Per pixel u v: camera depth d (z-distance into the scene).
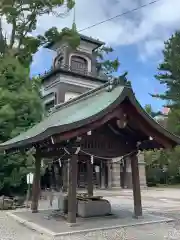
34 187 13.40
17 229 10.02
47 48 39.28
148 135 10.64
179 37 42.47
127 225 10.00
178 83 42.66
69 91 35.69
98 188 33.50
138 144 11.50
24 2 28.83
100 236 8.62
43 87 38.03
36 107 20.92
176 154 39.09
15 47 30.81
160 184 43.34
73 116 10.77
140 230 9.52
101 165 33.12
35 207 13.29
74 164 10.12
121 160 12.88
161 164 42.97
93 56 40.44
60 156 11.41
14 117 19.61
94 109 10.19
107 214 11.84
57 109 15.40
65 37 32.31
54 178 31.91
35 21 31.64
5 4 27.48
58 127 8.76
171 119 40.72
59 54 38.31
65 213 12.12
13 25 30.45
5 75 21.34
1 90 20.12
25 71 22.30
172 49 42.56
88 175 14.84
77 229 9.32
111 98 10.16
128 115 10.29
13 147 11.77
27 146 12.52
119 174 34.62
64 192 27.17
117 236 8.62
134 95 10.01
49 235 8.80
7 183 19.14
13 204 16.25
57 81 35.69
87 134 9.78
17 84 21.50
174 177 44.31
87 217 11.30
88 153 10.57
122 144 11.48
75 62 37.94
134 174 11.53
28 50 31.17
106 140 11.14
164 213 13.60
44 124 12.94
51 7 30.12
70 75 36.00
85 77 36.69
